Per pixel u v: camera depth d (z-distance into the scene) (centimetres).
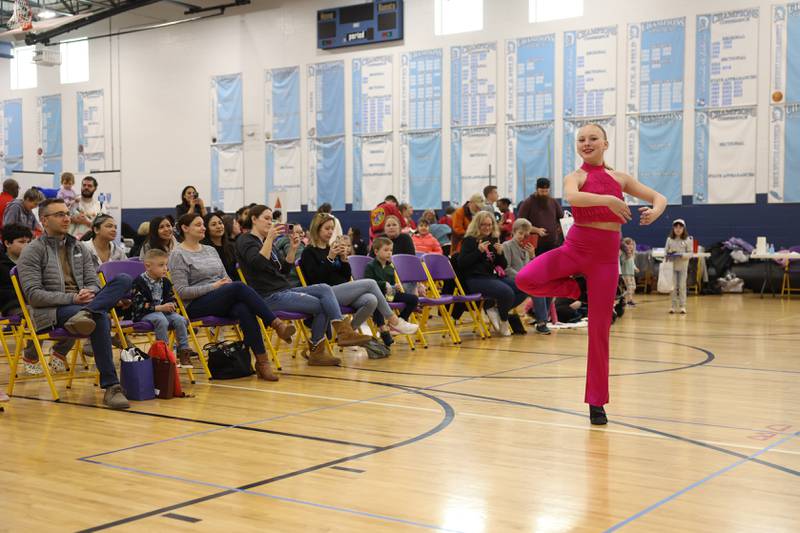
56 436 397
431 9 1570
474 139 1541
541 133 1480
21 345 516
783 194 1316
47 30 1684
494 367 615
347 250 678
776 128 1315
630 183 424
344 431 405
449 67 1557
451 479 321
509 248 834
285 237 727
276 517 275
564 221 1090
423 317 762
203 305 564
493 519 273
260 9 1753
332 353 692
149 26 1784
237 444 380
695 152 1372
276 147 1752
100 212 1121
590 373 419
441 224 1205
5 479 322
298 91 1719
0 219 976
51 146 2050
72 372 537
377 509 284
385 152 1631
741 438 388
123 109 1942
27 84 2075
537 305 834
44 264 495
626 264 1160
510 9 1497
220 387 536
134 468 338
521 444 378
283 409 462
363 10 1623
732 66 1338
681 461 347
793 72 1299
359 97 1653
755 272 1332
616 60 1417
